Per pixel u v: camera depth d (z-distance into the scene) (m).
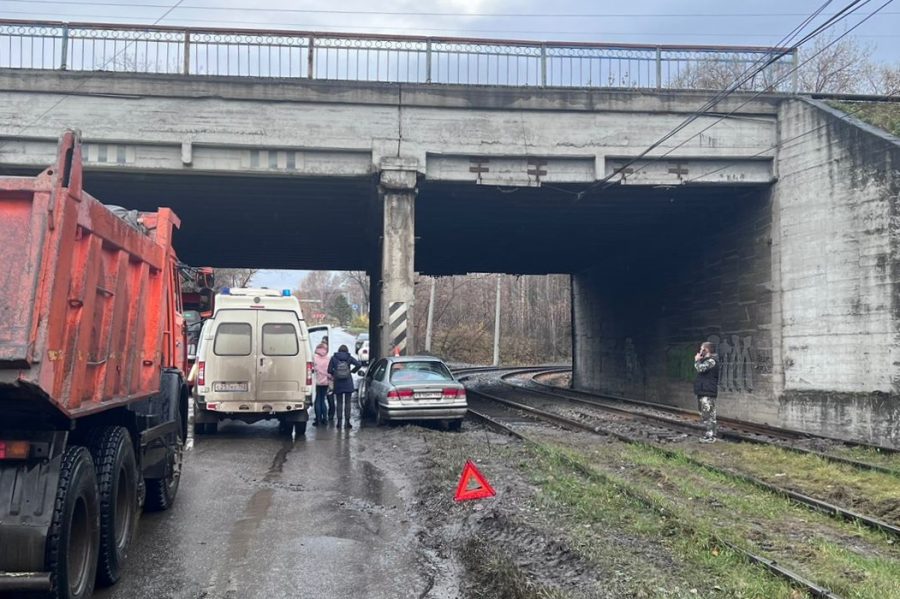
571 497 8.51
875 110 17.34
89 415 5.55
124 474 6.47
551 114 18.69
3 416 4.77
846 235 15.90
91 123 17.44
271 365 15.13
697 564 6.14
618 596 5.32
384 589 5.93
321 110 18.17
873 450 13.42
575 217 23.41
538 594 5.35
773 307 18.41
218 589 5.90
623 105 18.67
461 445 12.97
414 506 8.83
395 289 18.31
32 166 17.41
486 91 18.52
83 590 5.25
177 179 18.91
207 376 14.97
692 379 23.39
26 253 4.36
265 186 19.78
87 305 5.15
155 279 7.55
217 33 18.05
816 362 16.70
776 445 13.38
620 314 30.59
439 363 17.28
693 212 22.41
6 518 4.71
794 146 17.80
